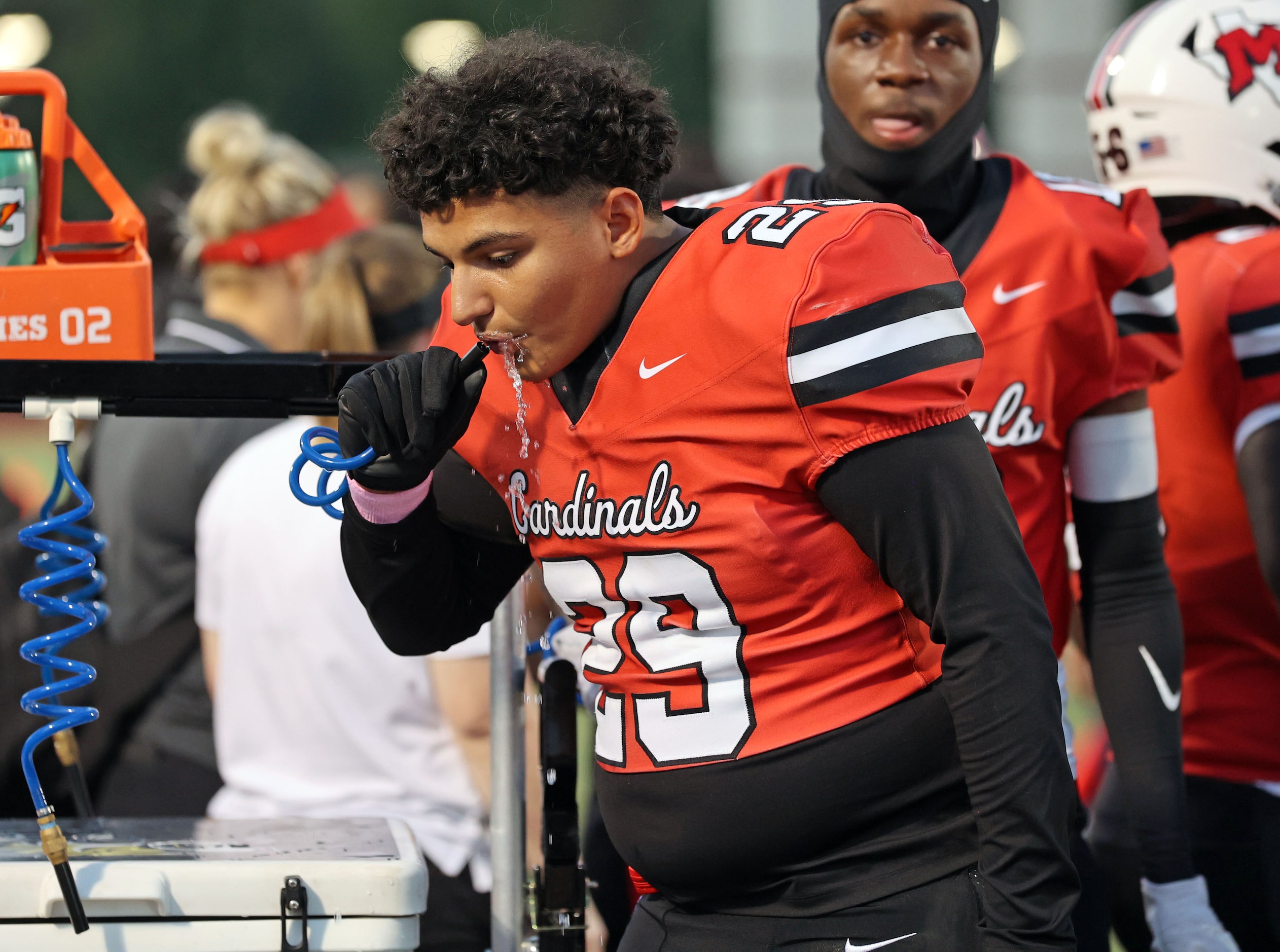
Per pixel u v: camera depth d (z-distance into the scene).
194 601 9.29
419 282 10.70
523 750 6.37
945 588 4.83
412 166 4.91
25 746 5.37
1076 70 46.47
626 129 4.98
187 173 12.23
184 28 72.00
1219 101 8.69
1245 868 8.44
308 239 11.46
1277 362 7.93
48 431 5.72
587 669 5.70
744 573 5.08
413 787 8.35
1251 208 8.73
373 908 5.57
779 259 4.93
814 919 5.29
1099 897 7.67
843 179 7.62
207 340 10.68
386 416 5.31
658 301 5.11
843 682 5.19
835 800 5.20
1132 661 7.39
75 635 5.80
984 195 7.29
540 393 5.43
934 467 4.82
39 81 6.18
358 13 72.94
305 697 8.30
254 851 5.86
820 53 7.65
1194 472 8.50
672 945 5.59
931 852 5.23
